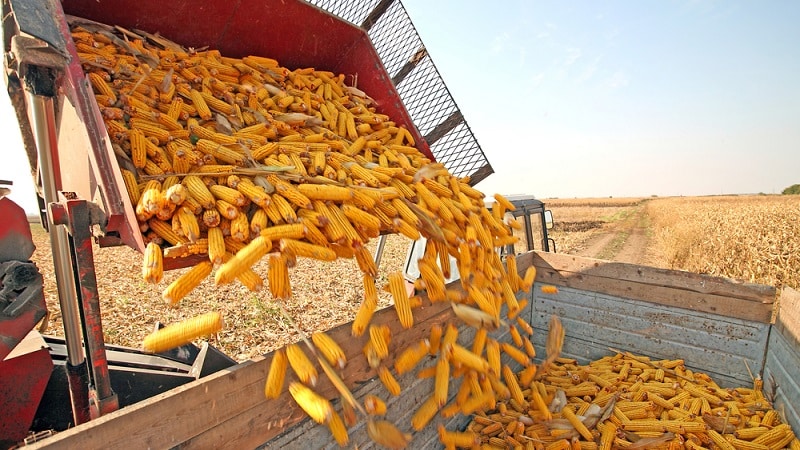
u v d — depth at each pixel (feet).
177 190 7.02
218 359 9.98
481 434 12.32
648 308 14.47
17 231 8.09
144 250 6.76
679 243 66.03
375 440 7.88
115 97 8.91
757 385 12.42
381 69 15.76
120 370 8.77
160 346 6.64
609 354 15.30
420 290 10.42
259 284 7.33
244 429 6.46
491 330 10.35
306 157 10.69
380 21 16.40
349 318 26.13
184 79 11.34
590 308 15.66
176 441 5.60
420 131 16.52
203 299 28.35
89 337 6.79
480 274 11.43
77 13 10.62
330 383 7.67
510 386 12.32
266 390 6.75
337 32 15.51
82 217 6.68
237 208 7.97
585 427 11.63
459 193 13.09
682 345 13.91
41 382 8.36
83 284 6.71
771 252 47.65
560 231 99.55
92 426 4.82
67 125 7.78
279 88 13.48
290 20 14.21
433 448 10.91
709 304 13.33
